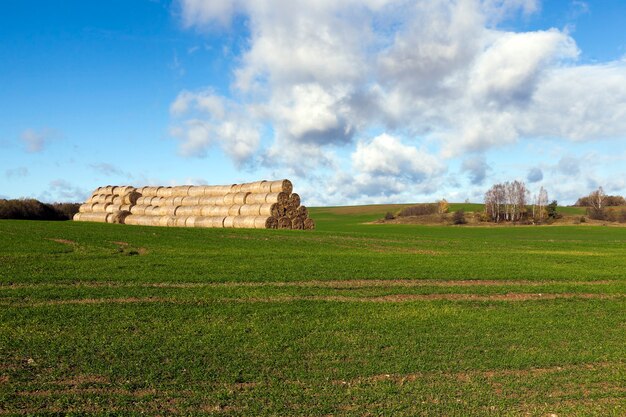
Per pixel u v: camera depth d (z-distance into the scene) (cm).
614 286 2630
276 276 2614
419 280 2667
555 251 4394
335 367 1369
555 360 1453
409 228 9581
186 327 1683
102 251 3294
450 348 1545
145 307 1920
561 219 11375
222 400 1147
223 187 5659
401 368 1367
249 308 1959
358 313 1945
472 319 1894
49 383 1206
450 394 1209
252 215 5275
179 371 1305
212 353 1446
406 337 1647
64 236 3972
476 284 2620
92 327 1644
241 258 3200
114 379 1245
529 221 11000
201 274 2603
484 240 5331
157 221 5756
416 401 1167
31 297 2020
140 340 1530
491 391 1232
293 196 5362
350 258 3359
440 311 2005
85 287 2228
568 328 1797
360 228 9581
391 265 3080
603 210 11831
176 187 6034
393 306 2077
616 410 1140
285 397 1170
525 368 1400
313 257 3344
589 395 1219
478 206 15688
